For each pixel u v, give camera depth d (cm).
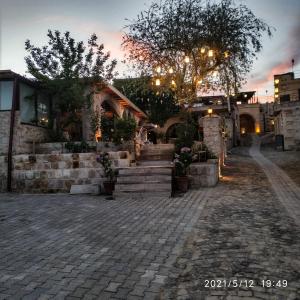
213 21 1700
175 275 428
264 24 1741
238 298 359
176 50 1777
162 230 631
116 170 1148
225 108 3425
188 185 1111
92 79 1486
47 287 403
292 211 741
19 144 1289
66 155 1195
